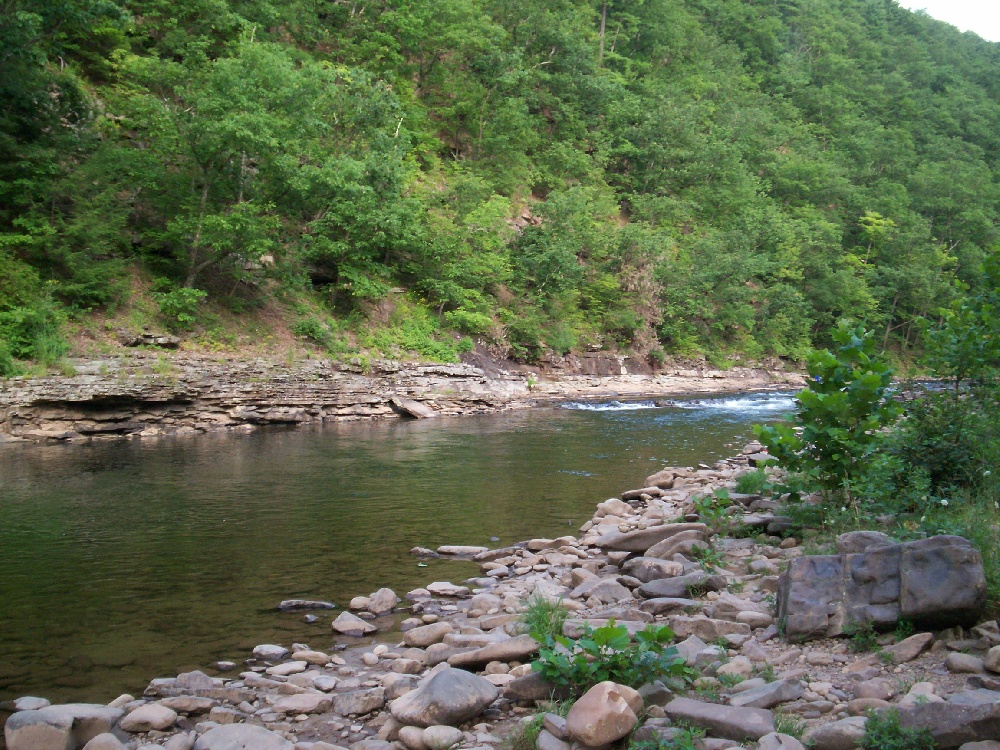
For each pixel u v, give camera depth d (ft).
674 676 15.65
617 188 189.26
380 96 103.60
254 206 83.35
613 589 23.25
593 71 188.24
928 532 20.36
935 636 16.53
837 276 198.08
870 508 25.00
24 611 24.02
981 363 26.94
